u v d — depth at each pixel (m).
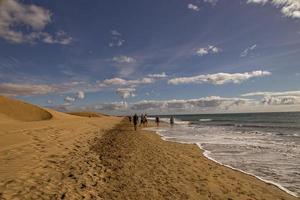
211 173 11.26
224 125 54.12
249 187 9.37
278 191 8.98
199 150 18.05
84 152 14.53
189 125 54.19
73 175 9.44
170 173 10.81
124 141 21.25
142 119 46.50
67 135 21.16
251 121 73.62
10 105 47.94
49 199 6.95
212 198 7.98
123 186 8.68
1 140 14.42
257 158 15.12
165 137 27.52
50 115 49.91
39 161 10.92
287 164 13.51
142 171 10.89
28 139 15.90
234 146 20.19
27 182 8.08
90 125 39.72
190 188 8.86
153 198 7.69
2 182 7.82
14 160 10.53
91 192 7.85
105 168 11.02
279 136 28.52
